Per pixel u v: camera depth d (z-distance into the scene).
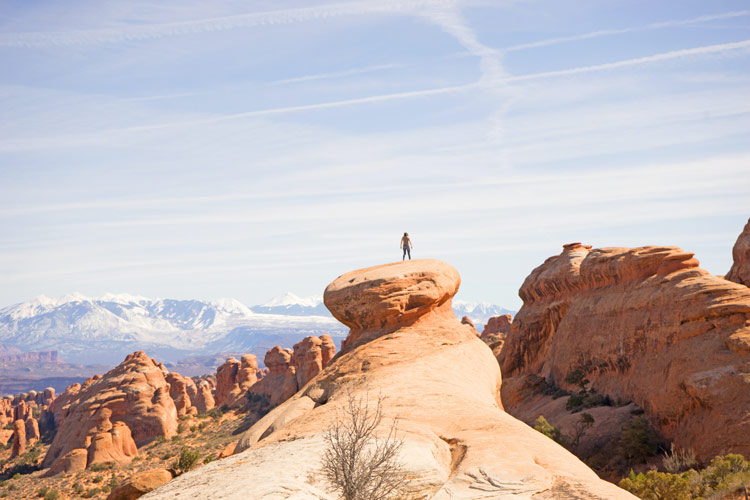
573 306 90.38
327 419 17.91
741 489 28.89
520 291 116.94
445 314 29.72
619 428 56.47
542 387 86.75
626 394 64.06
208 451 104.06
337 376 24.22
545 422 59.00
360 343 27.06
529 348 106.69
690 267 67.38
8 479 120.94
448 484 12.34
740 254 80.62
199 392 181.75
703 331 54.69
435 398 19.69
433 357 25.34
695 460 45.72
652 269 70.94
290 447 14.52
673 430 52.16
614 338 71.69
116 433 115.31
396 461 12.55
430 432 15.66
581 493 11.30
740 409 45.25
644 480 29.89
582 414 62.81
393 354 25.03
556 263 106.31
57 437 134.62
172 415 140.50
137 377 137.25
